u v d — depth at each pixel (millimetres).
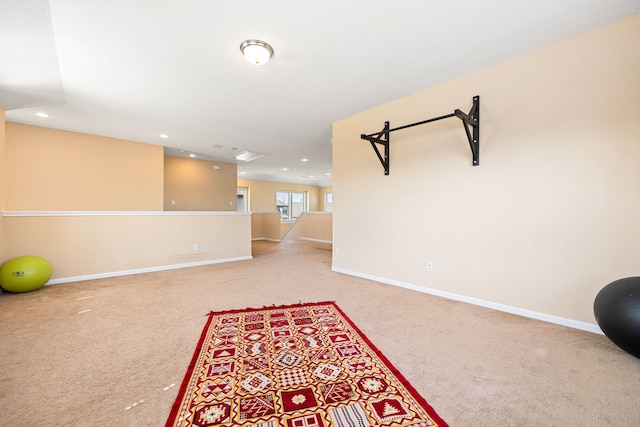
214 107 3562
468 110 2758
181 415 1284
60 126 4266
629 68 1967
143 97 3240
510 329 2172
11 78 2699
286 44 2244
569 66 2197
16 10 1762
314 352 1842
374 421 1244
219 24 1993
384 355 1798
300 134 4805
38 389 1452
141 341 1997
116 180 4941
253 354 1821
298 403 1359
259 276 3959
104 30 2029
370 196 3730
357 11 1875
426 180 3111
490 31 2100
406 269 3326
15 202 4090
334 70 2670
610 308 1697
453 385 1493
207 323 2316
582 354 1796
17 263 3100
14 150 4090
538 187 2354
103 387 1479
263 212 9195
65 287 3396
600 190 2084
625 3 1816
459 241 2846
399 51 2359
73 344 1945
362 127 3799
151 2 1761
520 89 2436
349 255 4047
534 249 2381
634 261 1967
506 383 1508
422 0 1778
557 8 1857
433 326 2236
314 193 12430
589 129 2121
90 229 3854
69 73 2660
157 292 3188
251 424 1233
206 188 7215
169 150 6055
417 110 3182
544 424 1222
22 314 2502
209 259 4949
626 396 1395
